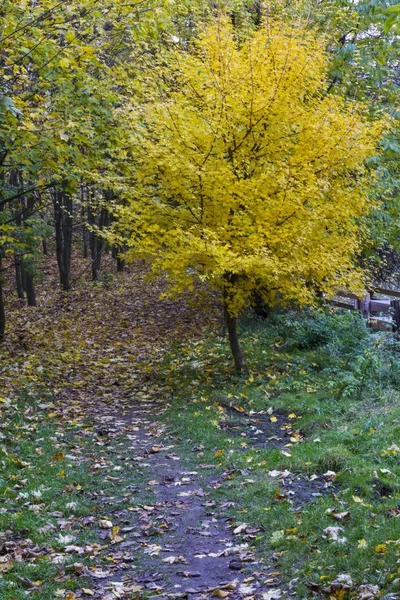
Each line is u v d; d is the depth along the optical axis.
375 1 12.49
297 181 8.87
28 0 8.48
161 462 7.28
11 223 16.41
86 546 5.13
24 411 9.30
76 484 6.62
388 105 13.38
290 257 9.40
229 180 9.09
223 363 11.42
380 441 6.61
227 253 8.66
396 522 4.73
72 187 10.62
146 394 10.54
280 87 9.09
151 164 9.45
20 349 14.47
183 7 11.16
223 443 7.58
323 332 11.88
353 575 4.09
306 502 5.57
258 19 13.66
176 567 4.76
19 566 4.66
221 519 5.59
